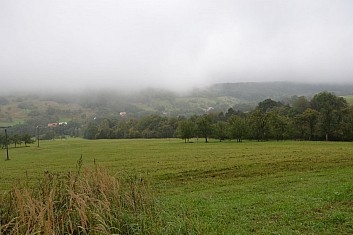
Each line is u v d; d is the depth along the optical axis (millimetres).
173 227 9609
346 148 57906
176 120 163625
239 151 57156
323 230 11062
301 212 13461
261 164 35906
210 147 73688
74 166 44844
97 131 178250
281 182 24078
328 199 15219
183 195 20969
